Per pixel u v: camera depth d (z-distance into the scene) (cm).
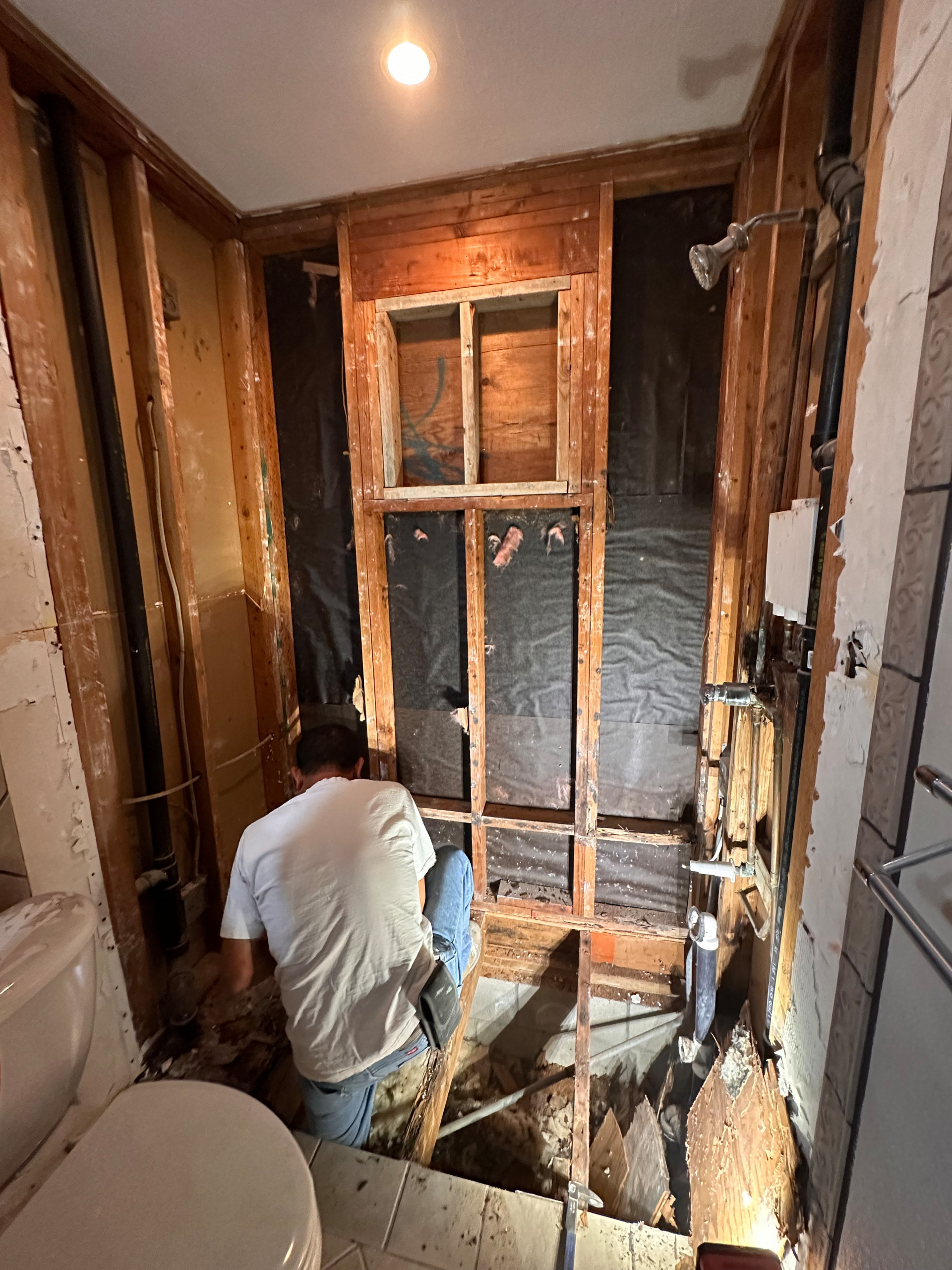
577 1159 126
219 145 136
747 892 151
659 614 163
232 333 173
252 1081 143
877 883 62
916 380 65
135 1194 85
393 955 116
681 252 147
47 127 120
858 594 80
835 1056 81
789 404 121
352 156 140
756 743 133
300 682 198
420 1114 136
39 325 114
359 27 104
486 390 164
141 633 141
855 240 83
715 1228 109
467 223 151
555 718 176
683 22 104
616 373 154
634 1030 179
